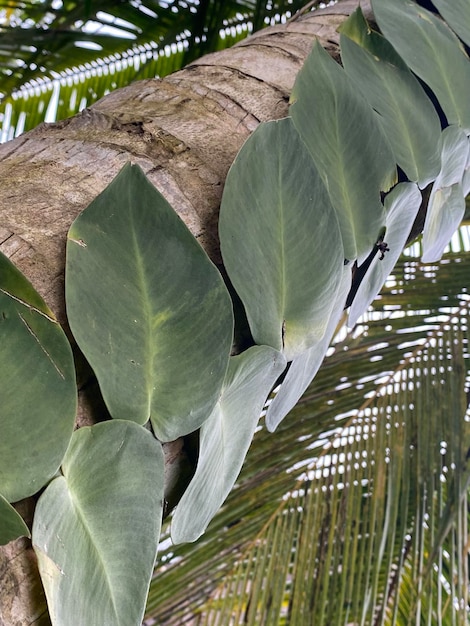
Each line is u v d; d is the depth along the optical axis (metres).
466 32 0.73
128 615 0.33
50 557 0.30
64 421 0.31
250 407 0.45
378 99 0.58
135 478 0.34
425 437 1.10
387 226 0.58
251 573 1.07
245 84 0.56
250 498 1.10
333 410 1.15
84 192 0.41
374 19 0.71
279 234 0.44
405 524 1.03
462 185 0.74
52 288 0.35
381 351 1.19
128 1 1.41
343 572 1.02
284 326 0.45
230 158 0.48
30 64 1.48
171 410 0.36
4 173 0.41
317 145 0.50
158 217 0.36
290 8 1.38
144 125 0.48
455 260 1.26
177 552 1.09
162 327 0.36
